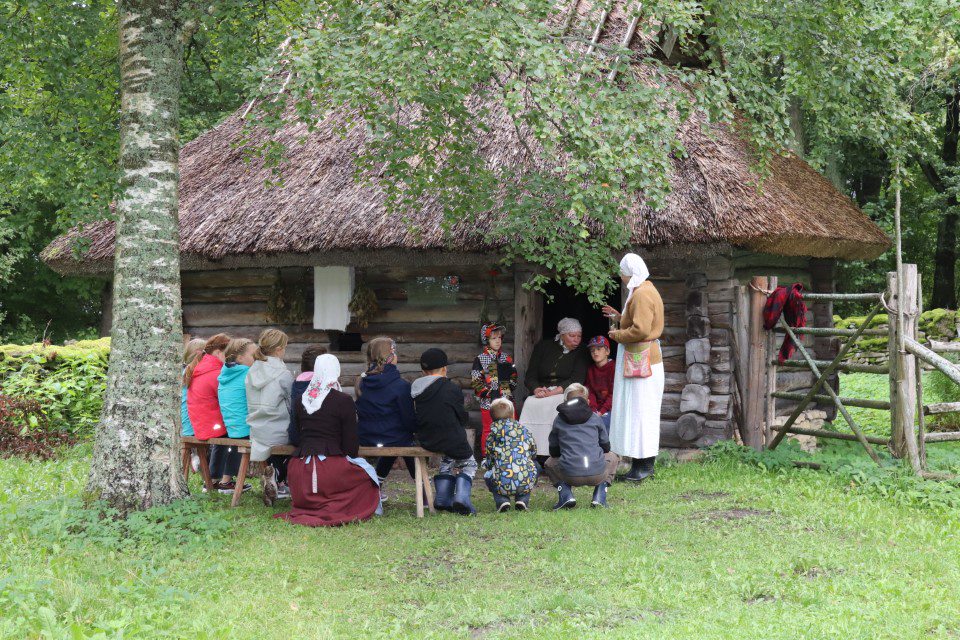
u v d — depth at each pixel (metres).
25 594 4.06
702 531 5.80
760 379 8.51
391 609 4.35
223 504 6.77
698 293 8.40
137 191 5.85
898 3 7.49
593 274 7.04
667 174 6.02
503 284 9.29
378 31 5.40
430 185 7.20
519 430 6.77
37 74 6.77
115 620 3.81
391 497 7.40
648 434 7.43
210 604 4.27
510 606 4.31
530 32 5.24
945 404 7.38
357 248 8.69
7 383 10.73
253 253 9.02
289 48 6.19
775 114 6.97
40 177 6.65
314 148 10.09
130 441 5.77
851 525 5.84
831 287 10.60
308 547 5.45
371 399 6.72
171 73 5.96
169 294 5.92
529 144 8.74
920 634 3.81
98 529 5.40
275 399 6.58
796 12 6.94
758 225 7.80
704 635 3.80
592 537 5.69
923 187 21.97
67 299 22.72
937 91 15.13
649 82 8.90
